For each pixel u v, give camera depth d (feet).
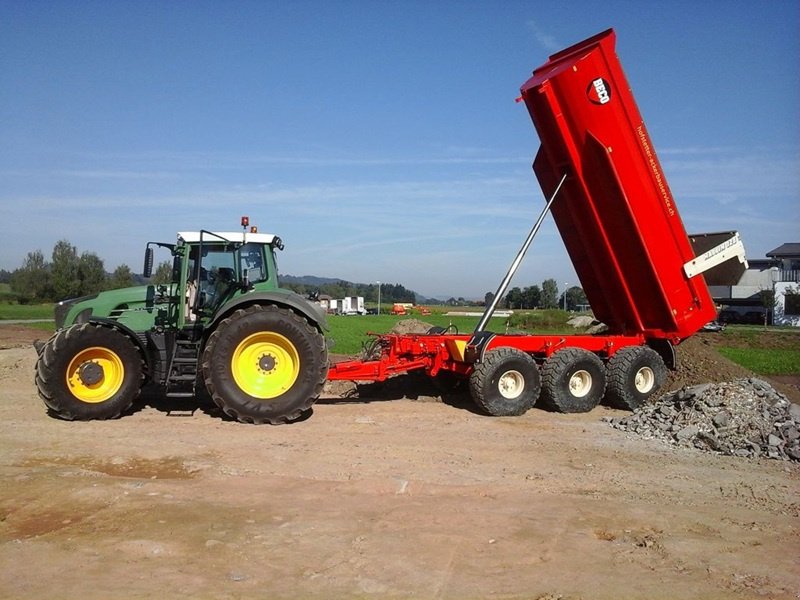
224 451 25.13
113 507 18.53
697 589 14.84
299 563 15.35
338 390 40.73
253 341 30.71
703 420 29.86
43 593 13.62
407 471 23.15
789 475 24.73
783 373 71.05
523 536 17.47
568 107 33.58
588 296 42.16
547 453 26.68
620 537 17.81
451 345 35.63
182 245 33.06
